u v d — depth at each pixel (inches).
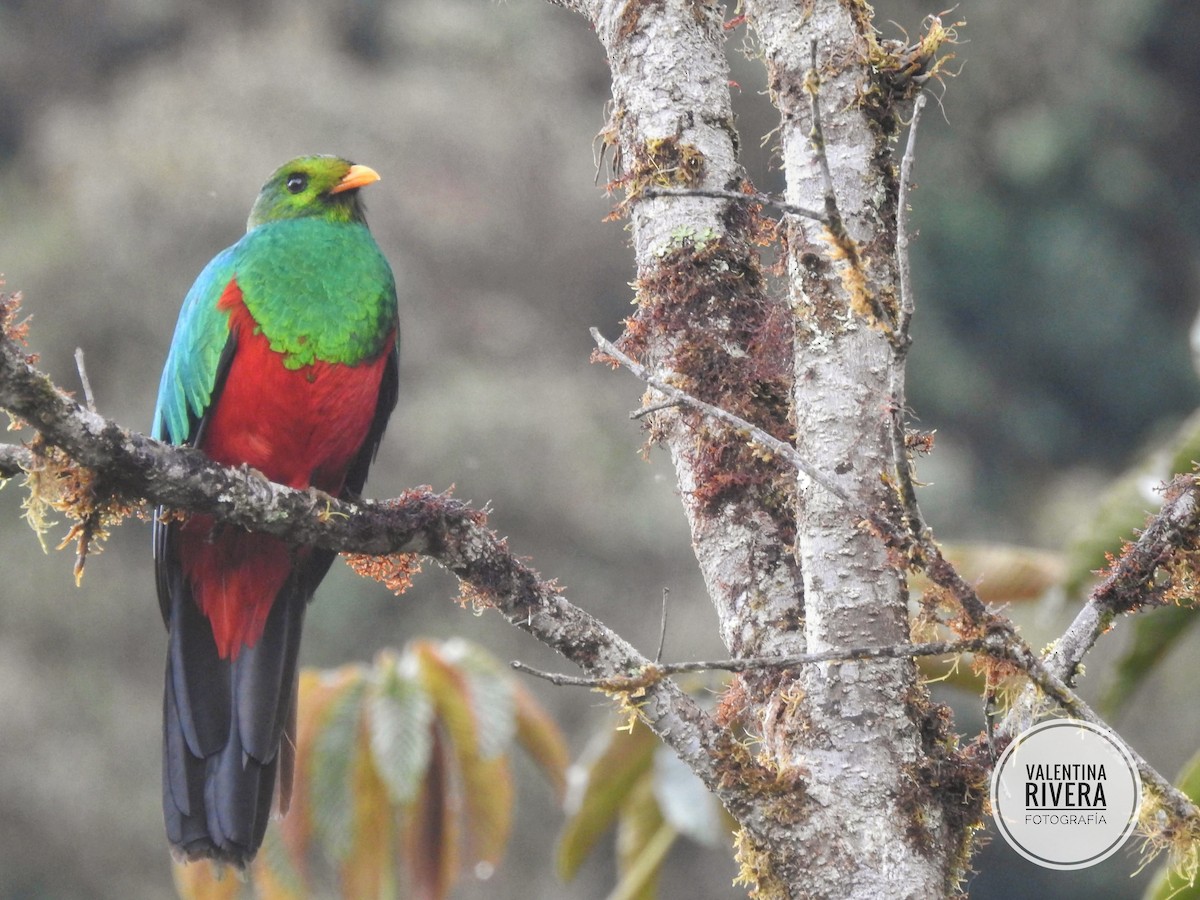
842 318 257.0
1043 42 1573.6
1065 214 1713.8
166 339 1331.2
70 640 1229.1
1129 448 1750.7
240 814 323.0
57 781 1163.3
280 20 1609.3
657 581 1289.4
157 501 273.6
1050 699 241.0
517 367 1379.2
